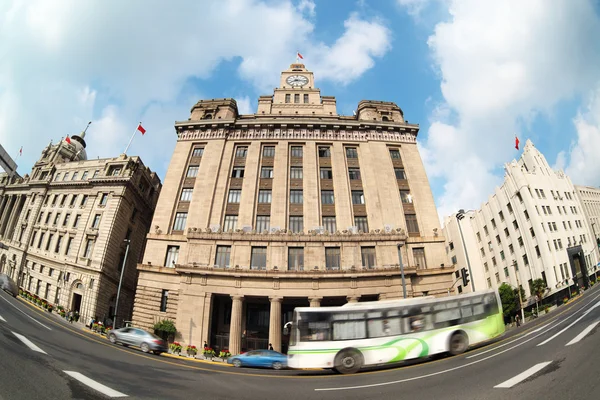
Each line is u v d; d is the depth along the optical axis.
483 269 67.88
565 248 59.38
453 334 16.09
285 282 30.23
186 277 30.84
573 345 12.91
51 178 54.44
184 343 28.42
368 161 39.16
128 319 46.12
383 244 32.25
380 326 15.77
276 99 51.53
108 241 42.56
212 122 40.91
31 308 34.09
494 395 8.10
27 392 7.89
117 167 49.38
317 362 15.12
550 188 66.00
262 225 34.75
